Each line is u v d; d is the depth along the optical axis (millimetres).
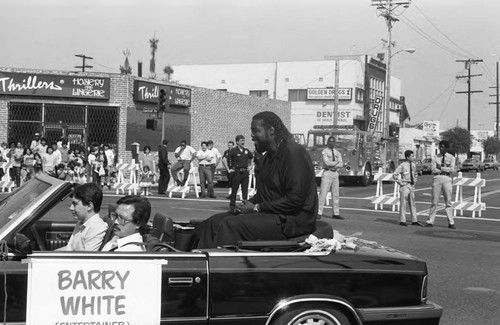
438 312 4434
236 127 35344
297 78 50969
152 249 4320
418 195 23828
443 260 9586
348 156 28328
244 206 4887
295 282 4105
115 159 26641
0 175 21719
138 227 4680
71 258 3764
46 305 3695
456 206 16547
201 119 32312
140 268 3852
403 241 11414
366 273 4273
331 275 4184
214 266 3982
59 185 4078
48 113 26406
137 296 3836
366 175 29609
